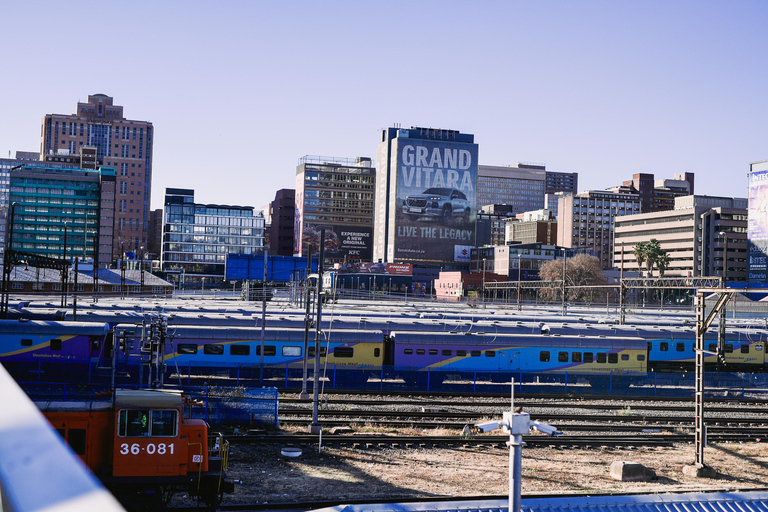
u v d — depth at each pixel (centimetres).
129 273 14325
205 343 5284
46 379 4800
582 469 3206
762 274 19088
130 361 5081
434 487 2795
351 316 7225
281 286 14662
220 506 2395
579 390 5456
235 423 3781
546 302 16738
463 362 5694
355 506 1941
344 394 4819
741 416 4688
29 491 100
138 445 2061
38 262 6400
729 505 2161
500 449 3528
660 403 5012
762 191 19250
